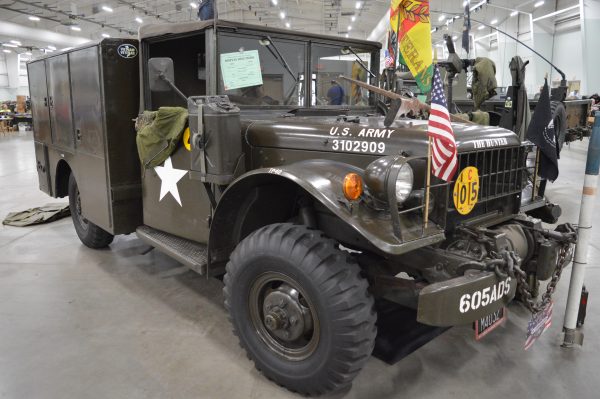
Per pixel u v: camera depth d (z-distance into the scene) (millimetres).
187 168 3078
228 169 2604
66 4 18422
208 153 2633
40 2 18047
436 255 2197
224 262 2779
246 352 2531
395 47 2973
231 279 2432
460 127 2520
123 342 2832
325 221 2545
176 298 3451
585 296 2887
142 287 3650
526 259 2615
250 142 2824
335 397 2318
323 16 19984
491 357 2682
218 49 2799
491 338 2895
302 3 18047
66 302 3387
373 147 2373
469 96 7977
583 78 15070
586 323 3090
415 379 2471
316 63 3283
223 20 2758
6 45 23422
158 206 3451
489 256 2174
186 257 2914
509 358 2674
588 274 3922
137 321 3098
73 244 4738
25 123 21344
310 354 2201
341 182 2158
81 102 3844
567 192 7352
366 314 2049
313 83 3295
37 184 8109
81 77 3771
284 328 2260
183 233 3246
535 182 3035
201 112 2604
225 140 2568
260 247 2270
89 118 3750
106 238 4438
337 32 23719
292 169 2234
